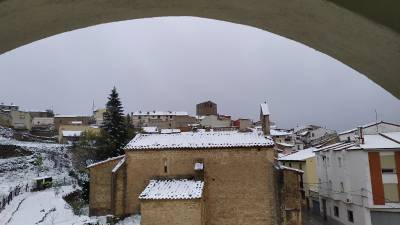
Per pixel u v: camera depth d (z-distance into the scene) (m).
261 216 26.09
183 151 27.55
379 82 2.60
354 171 31.72
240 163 26.94
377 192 29.22
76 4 2.20
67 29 2.55
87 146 49.78
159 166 27.66
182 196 22.02
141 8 2.44
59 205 29.23
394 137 32.22
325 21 2.20
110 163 29.02
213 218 26.44
